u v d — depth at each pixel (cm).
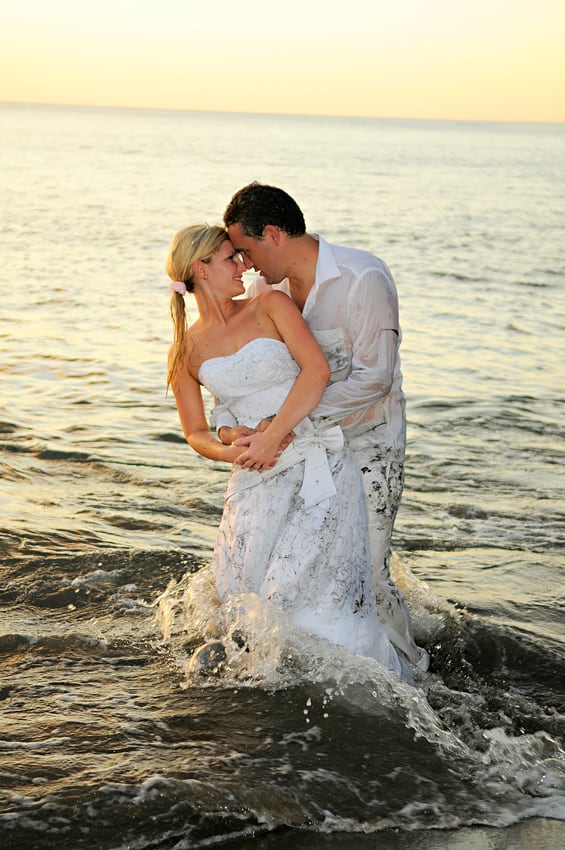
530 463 666
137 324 1151
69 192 3117
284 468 357
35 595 411
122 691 332
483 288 1527
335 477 355
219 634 360
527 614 425
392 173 5016
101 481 598
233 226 352
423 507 571
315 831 261
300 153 7506
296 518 352
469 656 387
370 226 2417
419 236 2239
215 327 358
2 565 441
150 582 429
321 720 316
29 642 368
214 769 284
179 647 367
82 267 1595
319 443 356
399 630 377
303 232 354
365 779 287
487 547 509
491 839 262
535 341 1127
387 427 372
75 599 409
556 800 283
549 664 378
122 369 923
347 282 351
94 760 284
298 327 349
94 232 2112
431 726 319
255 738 304
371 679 336
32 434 693
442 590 448
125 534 502
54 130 12862
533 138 18475
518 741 313
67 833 250
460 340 1116
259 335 354
